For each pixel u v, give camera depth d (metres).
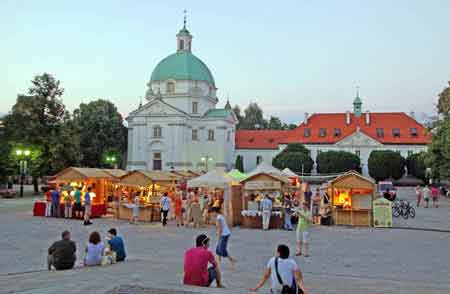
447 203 47.97
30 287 9.10
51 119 55.47
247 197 31.45
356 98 98.88
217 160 89.69
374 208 28.05
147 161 88.12
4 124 55.91
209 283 10.17
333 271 14.51
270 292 8.99
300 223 17.67
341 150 88.88
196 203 27.44
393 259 16.77
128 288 8.62
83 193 32.41
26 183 78.38
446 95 47.81
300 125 98.94
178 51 96.50
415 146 89.81
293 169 81.38
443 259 16.78
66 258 12.70
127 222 29.39
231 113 93.56
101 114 88.69
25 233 23.02
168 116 87.12
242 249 19.14
